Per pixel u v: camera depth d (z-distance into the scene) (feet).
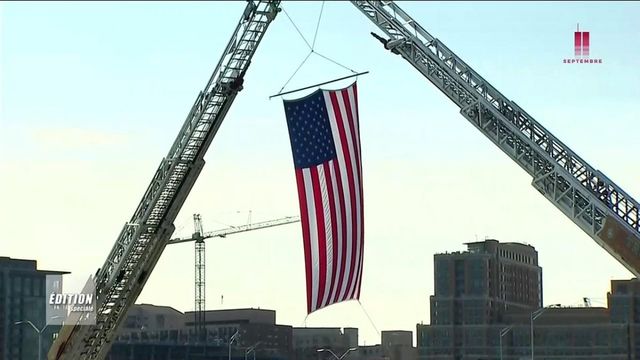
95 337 355.15
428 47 301.22
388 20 304.91
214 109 321.73
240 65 315.78
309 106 264.52
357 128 270.26
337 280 267.80
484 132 296.92
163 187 332.39
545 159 288.30
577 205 287.28
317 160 265.75
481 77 296.30
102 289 345.72
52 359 349.41
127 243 340.80
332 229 267.18
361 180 271.90
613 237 280.92
